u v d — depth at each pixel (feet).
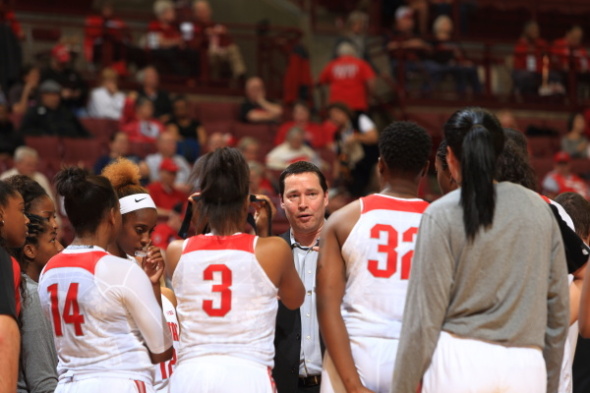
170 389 28.55
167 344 29.48
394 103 120.06
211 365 27.91
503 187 26.94
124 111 102.17
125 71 114.01
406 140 29.71
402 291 29.14
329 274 29.45
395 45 122.21
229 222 29.01
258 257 28.53
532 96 128.16
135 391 28.89
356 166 98.22
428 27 129.90
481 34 143.23
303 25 138.62
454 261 26.32
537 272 26.37
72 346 29.14
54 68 104.42
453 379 25.94
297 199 35.37
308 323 34.88
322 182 35.86
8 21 108.06
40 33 119.44
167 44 119.85
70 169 30.25
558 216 29.96
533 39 131.23
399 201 29.71
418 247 26.73
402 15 125.18
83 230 29.91
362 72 110.73
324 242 29.73
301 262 35.60
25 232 32.24
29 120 95.61
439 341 26.48
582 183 97.30
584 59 131.64
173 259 29.19
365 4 134.62
